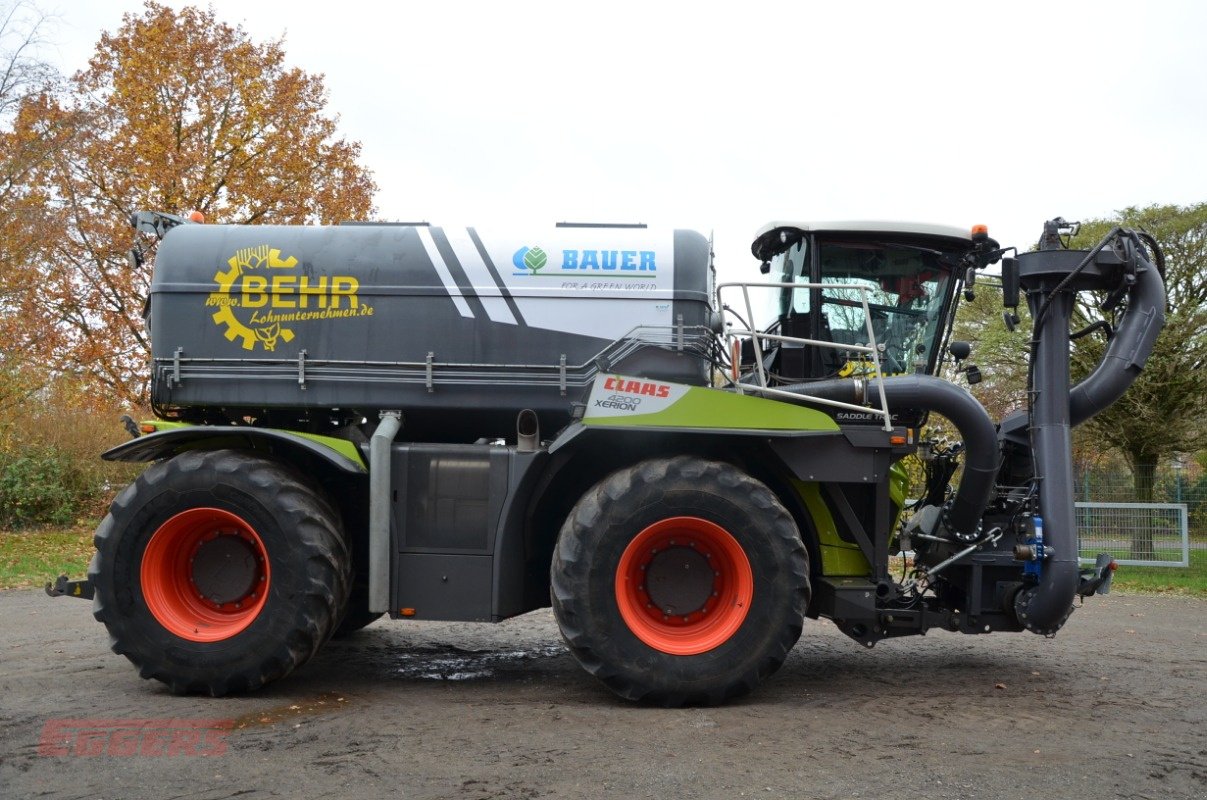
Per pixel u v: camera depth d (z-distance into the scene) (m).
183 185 18.23
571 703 5.01
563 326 5.55
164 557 5.13
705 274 5.61
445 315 5.58
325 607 5.02
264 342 5.62
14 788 3.55
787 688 5.44
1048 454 5.52
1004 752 4.09
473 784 3.61
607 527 4.91
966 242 6.07
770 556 4.93
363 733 4.32
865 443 5.27
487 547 5.26
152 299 5.71
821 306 6.09
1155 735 4.40
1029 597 5.46
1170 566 13.32
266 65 19.72
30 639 6.93
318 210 19.73
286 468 5.23
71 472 17.23
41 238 15.34
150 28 18.77
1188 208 16.27
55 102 15.52
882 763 3.90
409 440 5.88
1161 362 15.66
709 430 5.09
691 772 3.77
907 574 6.03
